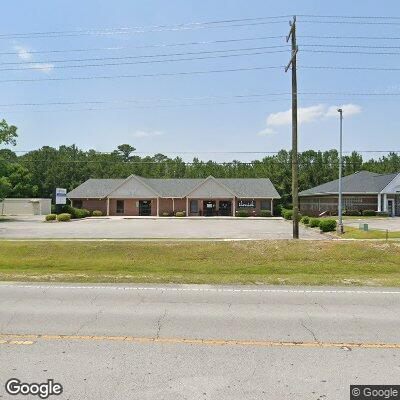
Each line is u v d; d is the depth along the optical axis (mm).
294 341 6672
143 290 11078
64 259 20688
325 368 5520
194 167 101812
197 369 5461
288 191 76500
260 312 8641
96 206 62938
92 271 17422
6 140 54469
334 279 13148
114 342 6574
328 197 58281
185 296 10297
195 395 4727
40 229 35406
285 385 4988
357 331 7262
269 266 18859
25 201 62656
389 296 10391
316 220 36719
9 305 9227
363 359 5863
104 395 4715
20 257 21203
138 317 8172
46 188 89312
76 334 6992
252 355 6008
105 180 65875
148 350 6199
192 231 33562
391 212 54219
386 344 6535
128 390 4840
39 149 96375
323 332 7184
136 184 61219
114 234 30625
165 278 13219
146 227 38000
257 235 29875
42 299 9883
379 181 55469
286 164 87938
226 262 19719
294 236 23531
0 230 34281
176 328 7398
